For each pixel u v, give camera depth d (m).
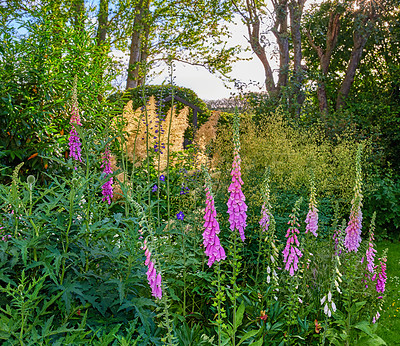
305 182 6.97
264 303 3.71
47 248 2.41
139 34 15.84
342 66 14.93
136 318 2.48
